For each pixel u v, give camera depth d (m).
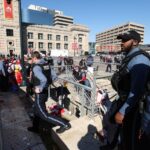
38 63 3.83
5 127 4.52
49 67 3.93
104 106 4.80
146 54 1.92
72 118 5.27
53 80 3.99
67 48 98.50
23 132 4.29
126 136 2.04
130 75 1.90
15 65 9.70
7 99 7.04
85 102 5.11
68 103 6.49
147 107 1.84
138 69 1.80
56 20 137.12
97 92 5.16
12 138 4.00
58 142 3.73
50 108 5.66
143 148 1.90
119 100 2.09
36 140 3.95
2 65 8.44
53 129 4.00
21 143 3.81
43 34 89.81
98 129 3.97
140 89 1.80
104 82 7.52
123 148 2.10
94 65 17.27
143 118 1.88
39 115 3.85
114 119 2.11
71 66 12.16
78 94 6.12
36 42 87.62
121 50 2.20
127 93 1.95
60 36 95.56
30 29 85.19
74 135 3.76
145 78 1.80
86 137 3.68
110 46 75.94
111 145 2.37
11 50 74.88
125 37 2.03
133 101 1.83
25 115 5.32
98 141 3.52
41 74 3.71
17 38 75.75
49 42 92.00
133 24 126.94
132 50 2.00
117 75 2.07
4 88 8.41
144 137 1.89
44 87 3.75
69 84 6.82
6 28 73.25
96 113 4.84
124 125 2.05
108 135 2.31
